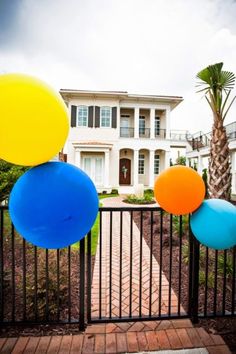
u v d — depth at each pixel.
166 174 1.83
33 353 1.77
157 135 19.02
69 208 1.48
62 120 1.40
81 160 17.00
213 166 5.20
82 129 16.92
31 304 2.28
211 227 1.80
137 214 8.09
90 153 17.05
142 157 18.72
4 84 1.27
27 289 2.47
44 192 1.45
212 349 1.84
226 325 2.12
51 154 1.47
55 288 2.41
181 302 2.57
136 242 4.95
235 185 13.55
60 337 1.95
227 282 2.94
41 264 3.11
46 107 1.32
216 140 5.16
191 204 1.83
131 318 2.14
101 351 1.80
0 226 2.07
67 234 1.56
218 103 5.07
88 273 2.09
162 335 1.99
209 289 2.79
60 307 2.37
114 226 6.50
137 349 1.83
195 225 1.90
